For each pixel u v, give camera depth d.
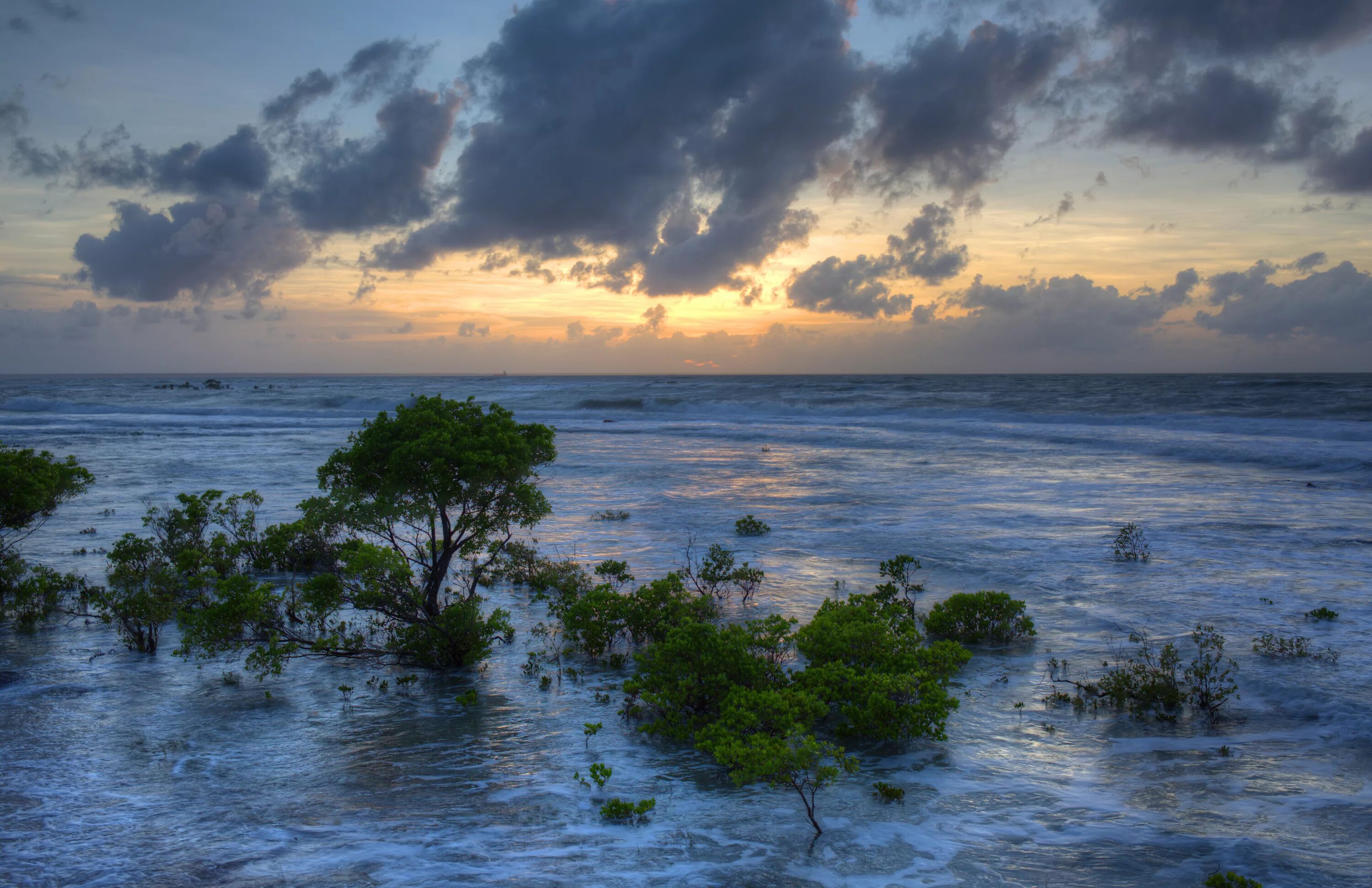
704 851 4.97
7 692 7.98
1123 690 7.40
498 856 4.88
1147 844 4.98
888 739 6.85
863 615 8.73
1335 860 4.71
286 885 4.52
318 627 10.17
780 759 5.61
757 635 8.62
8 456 11.71
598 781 5.90
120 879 4.57
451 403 10.03
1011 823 5.31
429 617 9.32
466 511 9.45
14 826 5.23
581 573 12.38
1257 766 6.11
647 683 7.47
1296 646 8.75
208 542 14.19
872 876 4.65
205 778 6.04
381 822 5.34
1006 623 9.66
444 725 7.23
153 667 8.84
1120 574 12.59
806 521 18.06
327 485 9.65
